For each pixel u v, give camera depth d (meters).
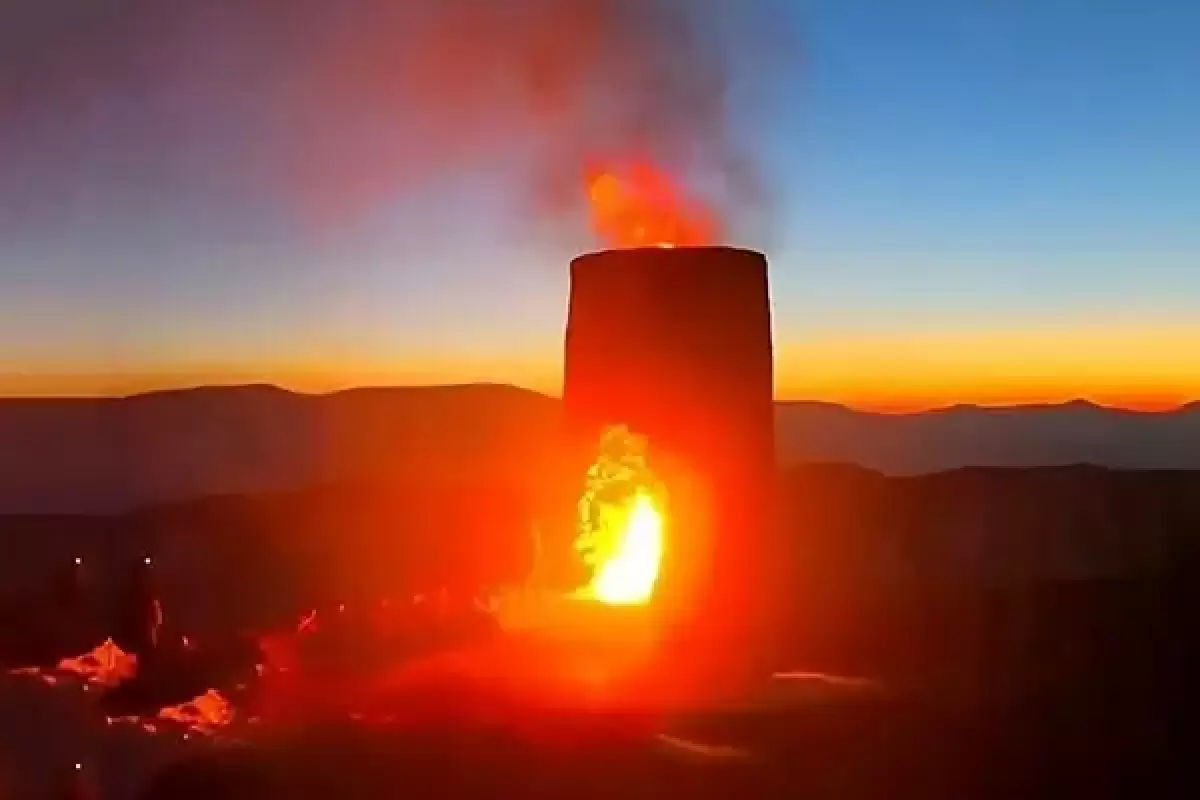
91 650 7.61
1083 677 7.31
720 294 7.75
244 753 5.88
